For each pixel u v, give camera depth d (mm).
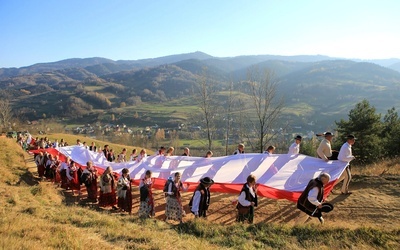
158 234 8156
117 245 7129
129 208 11703
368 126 25812
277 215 10297
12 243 5898
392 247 6770
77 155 18719
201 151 50875
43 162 18625
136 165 15336
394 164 16016
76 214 10305
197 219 9430
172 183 10305
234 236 8031
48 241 6543
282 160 12125
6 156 21359
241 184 11516
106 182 12375
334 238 7434
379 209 9414
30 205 10875
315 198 8133
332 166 10773
